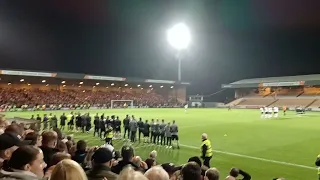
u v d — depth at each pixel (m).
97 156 5.01
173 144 23.02
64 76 75.31
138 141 24.86
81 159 8.20
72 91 84.38
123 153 6.65
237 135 27.05
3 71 64.19
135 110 69.44
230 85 101.44
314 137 25.56
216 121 40.50
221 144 22.44
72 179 2.95
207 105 97.69
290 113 61.41
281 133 28.25
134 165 6.57
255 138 25.25
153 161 8.37
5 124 11.61
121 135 28.27
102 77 82.44
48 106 66.31
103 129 26.47
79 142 8.56
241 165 15.97
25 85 76.25
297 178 13.41
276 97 92.50
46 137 6.70
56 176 2.97
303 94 89.00
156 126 23.55
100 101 84.31
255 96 99.50
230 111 67.62
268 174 14.12
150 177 4.16
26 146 4.10
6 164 4.12
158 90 105.75
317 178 13.40
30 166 3.96
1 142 4.79
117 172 6.45
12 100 67.75
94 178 4.81
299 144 22.22
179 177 5.15
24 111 59.97
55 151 7.14
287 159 17.30
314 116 50.97
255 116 50.31
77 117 31.05
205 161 14.88
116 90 95.19
